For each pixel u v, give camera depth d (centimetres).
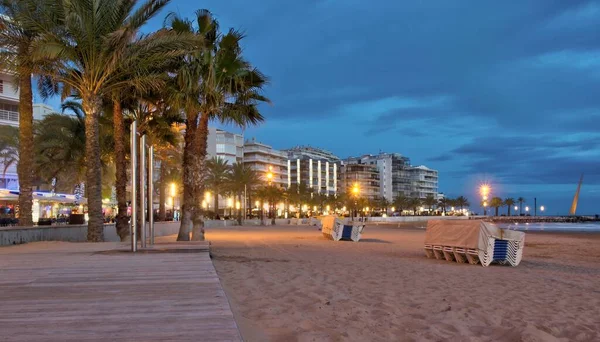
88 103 1684
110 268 884
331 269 1226
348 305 720
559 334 597
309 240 2692
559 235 4353
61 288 660
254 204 11375
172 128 2689
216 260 1405
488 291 917
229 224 6431
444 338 548
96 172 1719
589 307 781
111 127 2458
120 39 1577
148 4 1688
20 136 1780
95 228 1712
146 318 476
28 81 1788
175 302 558
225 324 450
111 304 548
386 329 580
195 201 1920
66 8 1543
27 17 1534
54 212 4575
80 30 1568
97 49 1634
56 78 1691
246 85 1995
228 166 7462
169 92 1892
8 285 688
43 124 3123
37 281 725
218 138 11662
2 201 4050
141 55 1670
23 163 1783
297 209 12200
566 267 1507
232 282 942
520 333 568
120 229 2031
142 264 950
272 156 13812
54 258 1070
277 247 2078
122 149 2041
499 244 1472
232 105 1994
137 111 2356
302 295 799
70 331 425
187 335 411
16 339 398
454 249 1544
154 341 391
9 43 1605
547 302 817
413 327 598
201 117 1919
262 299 750
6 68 1641
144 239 1315
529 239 3475
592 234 4662
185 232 1916
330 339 521
